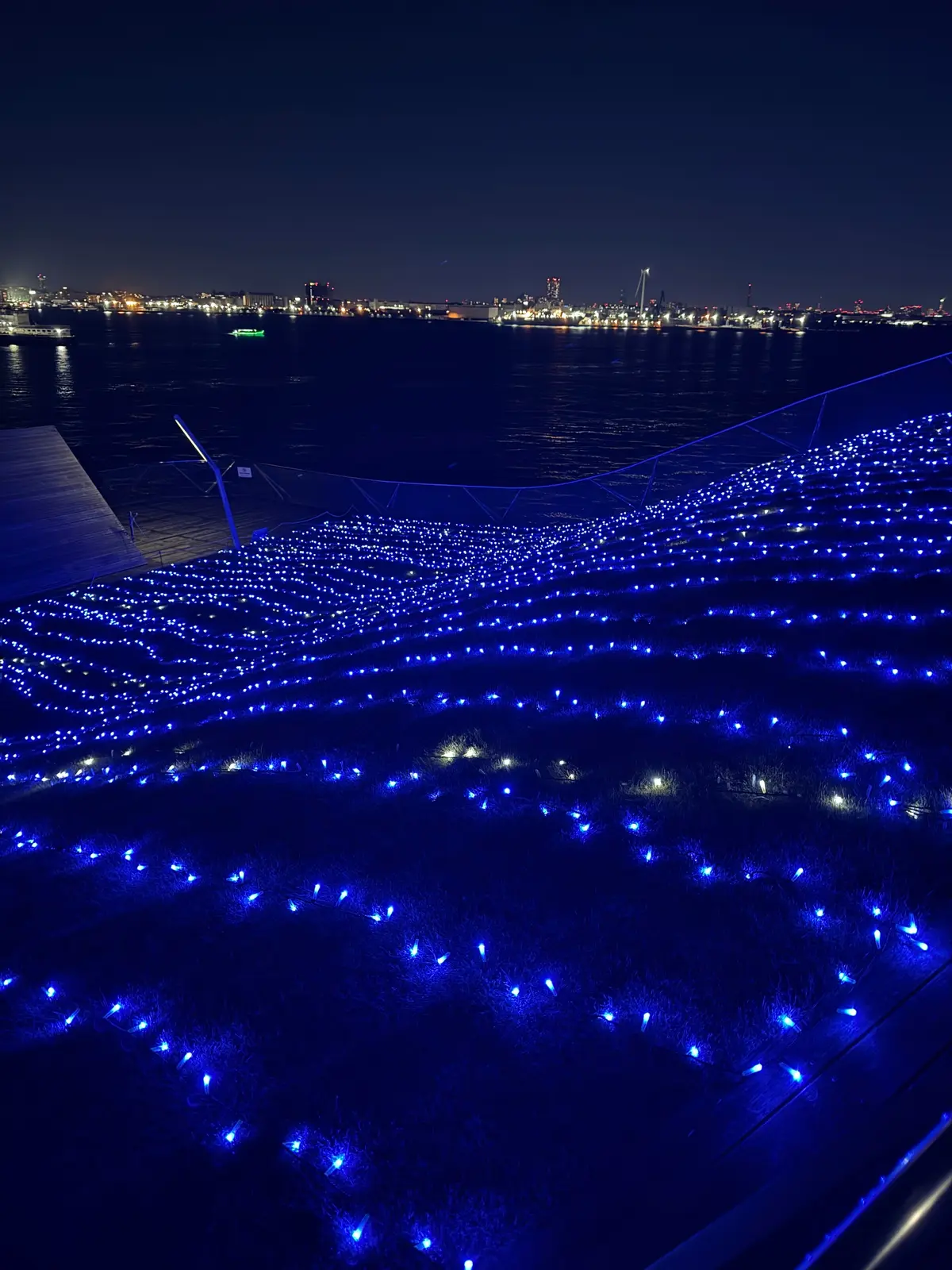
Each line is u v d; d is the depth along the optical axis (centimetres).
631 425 6888
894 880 446
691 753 648
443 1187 334
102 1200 362
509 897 516
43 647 1967
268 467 3269
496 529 2788
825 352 19425
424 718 891
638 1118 342
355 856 612
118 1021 487
